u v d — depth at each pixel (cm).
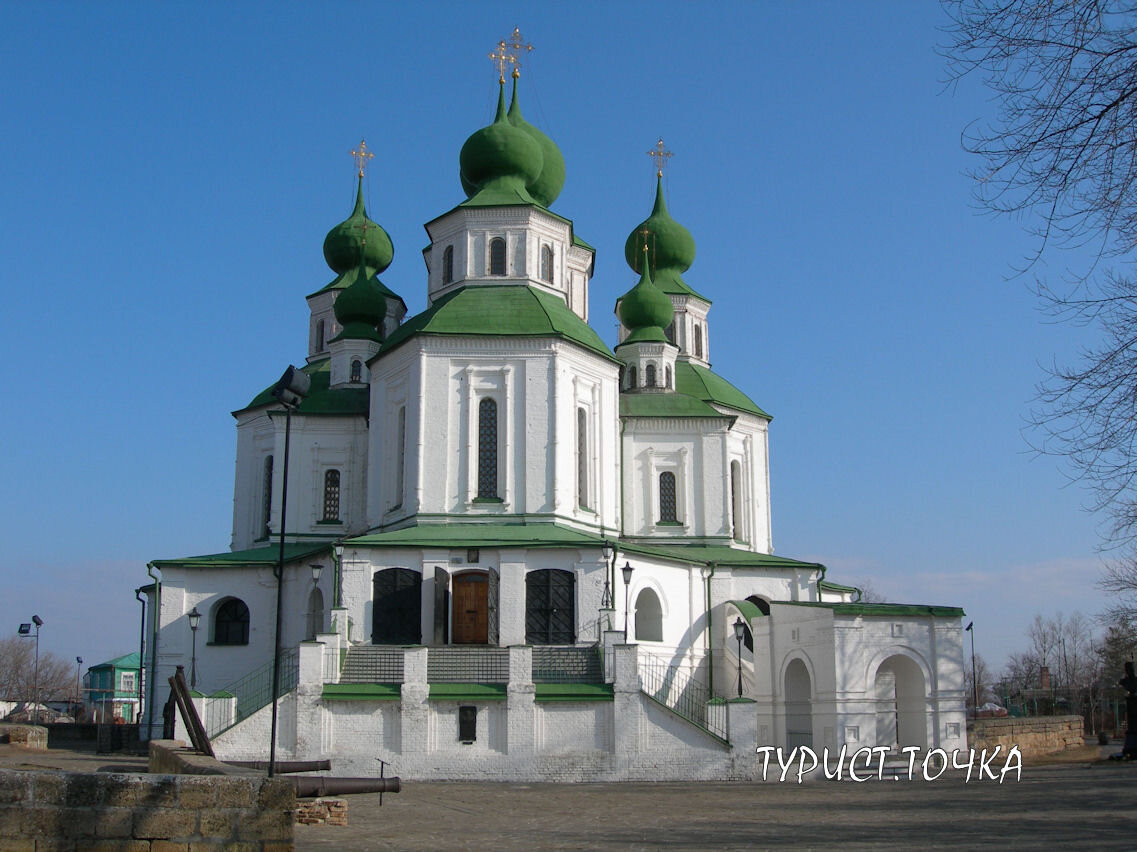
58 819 1864
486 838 2561
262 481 6694
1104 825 2680
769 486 7169
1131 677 4944
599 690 4478
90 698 13262
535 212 6166
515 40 6775
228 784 1923
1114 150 1702
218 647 5812
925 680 5025
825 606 4991
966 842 2389
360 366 6794
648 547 5909
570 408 5731
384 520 5753
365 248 7619
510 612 5016
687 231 7912
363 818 2992
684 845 2406
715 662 5878
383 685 4525
